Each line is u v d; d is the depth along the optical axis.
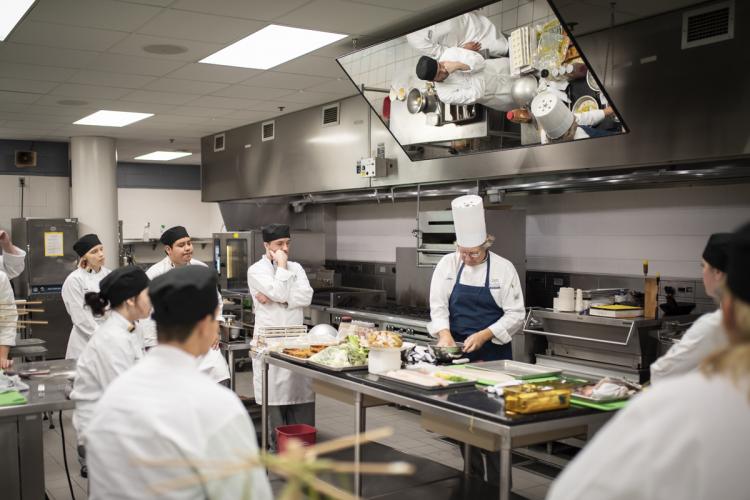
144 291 2.66
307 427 3.79
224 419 1.44
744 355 0.97
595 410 2.39
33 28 4.29
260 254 7.50
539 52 3.29
